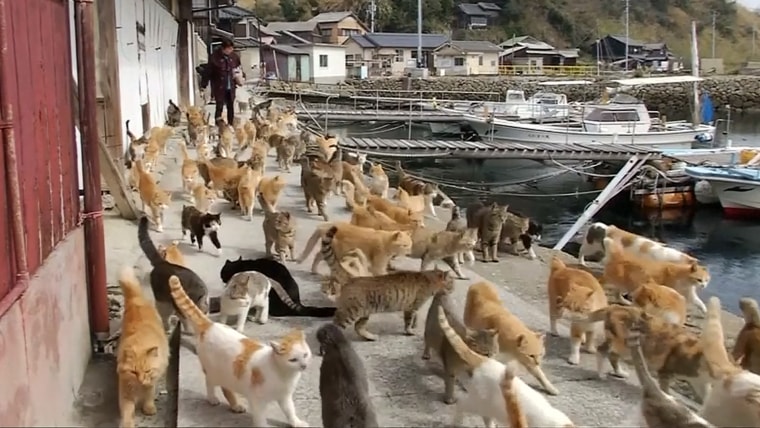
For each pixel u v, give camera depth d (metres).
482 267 7.75
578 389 4.66
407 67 58.78
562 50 71.88
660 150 20.00
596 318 4.89
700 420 3.79
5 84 3.30
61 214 4.38
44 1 4.23
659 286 5.56
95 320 4.86
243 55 52.66
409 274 5.22
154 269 5.16
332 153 13.07
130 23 12.21
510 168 22.53
